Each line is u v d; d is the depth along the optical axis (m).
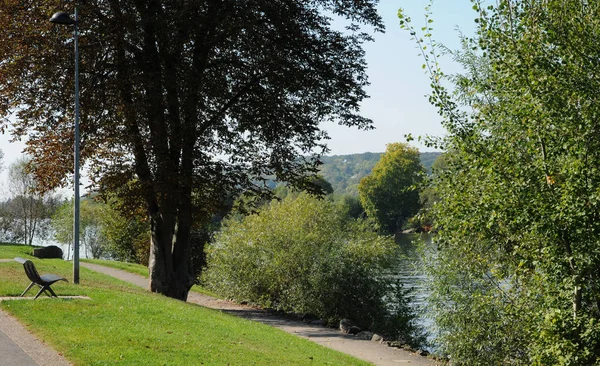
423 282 16.89
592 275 11.48
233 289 30.03
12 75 21.22
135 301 16.42
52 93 21.95
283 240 28.22
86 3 21.33
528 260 12.12
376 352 18.69
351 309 24.59
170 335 12.70
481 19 12.13
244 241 30.08
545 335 10.97
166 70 21.73
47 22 21.27
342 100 24.88
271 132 23.86
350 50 25.12
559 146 11.47
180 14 20.81
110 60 22.77
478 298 14.80
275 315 26.41
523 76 11.53
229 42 22.80
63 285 18.12
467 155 12.12
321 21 24.88
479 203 11.70
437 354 18.05
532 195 11.27
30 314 13.45
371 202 101.62
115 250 53.50
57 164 22.67
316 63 23.98
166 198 22.61
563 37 11.46
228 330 14.84
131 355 10.62
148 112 21.59
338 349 18.69
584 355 10.59
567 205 10.76
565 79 11.37
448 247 14.99
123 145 22.39
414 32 12.57
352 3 25.00
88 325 12.73
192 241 43.41
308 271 26.56
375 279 24.95
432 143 13.25
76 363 9.98
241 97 24.05
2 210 64.94
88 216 59.34
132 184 23.31
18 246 40.84
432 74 12.68
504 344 14.88
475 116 12.98
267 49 22.67
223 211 24.97
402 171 102.44
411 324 23.38
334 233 29.05
